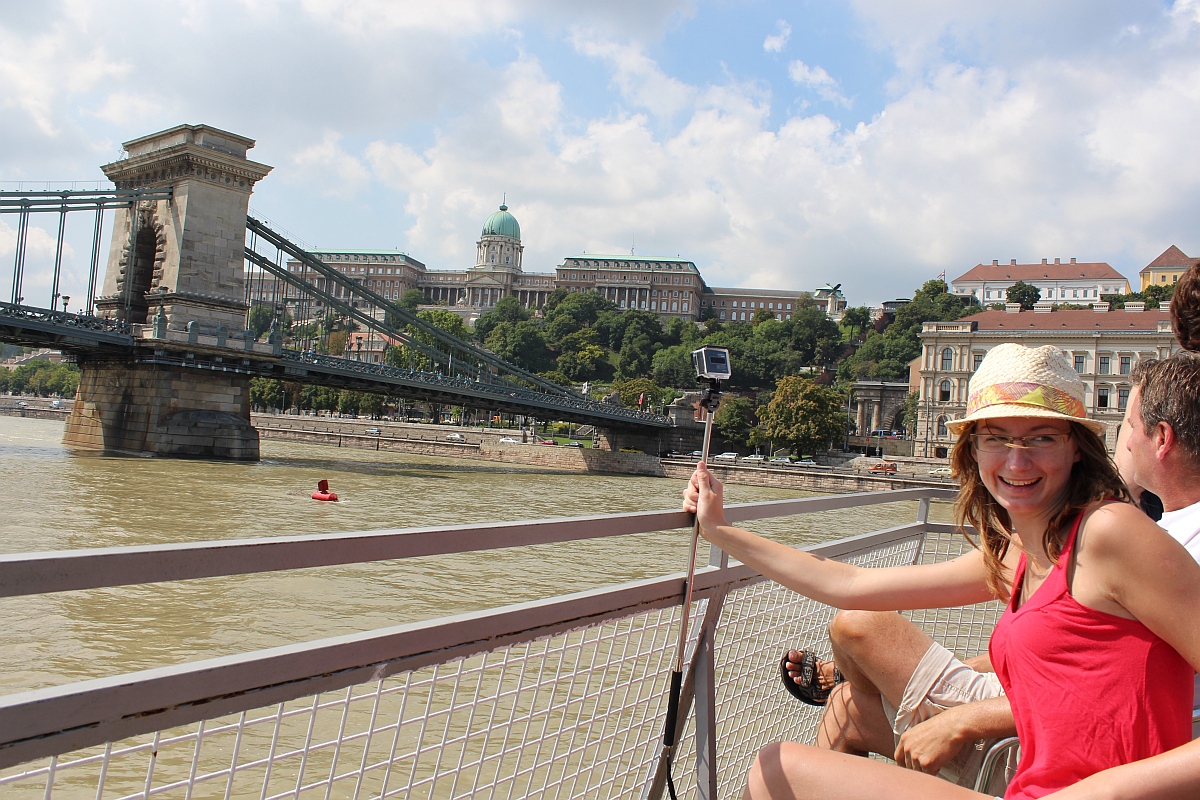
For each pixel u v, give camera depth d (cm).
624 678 278
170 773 502
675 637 298
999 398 218
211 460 4962
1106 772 184
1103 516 202
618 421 7562
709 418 288
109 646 1200
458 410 11788
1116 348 7794
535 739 249
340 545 185
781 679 371
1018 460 217
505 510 3550
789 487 6600
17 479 3219
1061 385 218
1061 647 203
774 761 224
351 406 11669
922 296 15750
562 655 254
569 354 16375
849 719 313
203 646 1226
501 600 1627
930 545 536
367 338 13250
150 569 154
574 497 4500
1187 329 297
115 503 2770
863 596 263
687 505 290
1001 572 244
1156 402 252
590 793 270
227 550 166
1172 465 251
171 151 5228
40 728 144
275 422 9725
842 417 8288
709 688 294
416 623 210
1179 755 177
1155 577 191
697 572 298
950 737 261
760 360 14962
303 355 5512
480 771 234
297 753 188
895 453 9250
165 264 5297
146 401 5034
